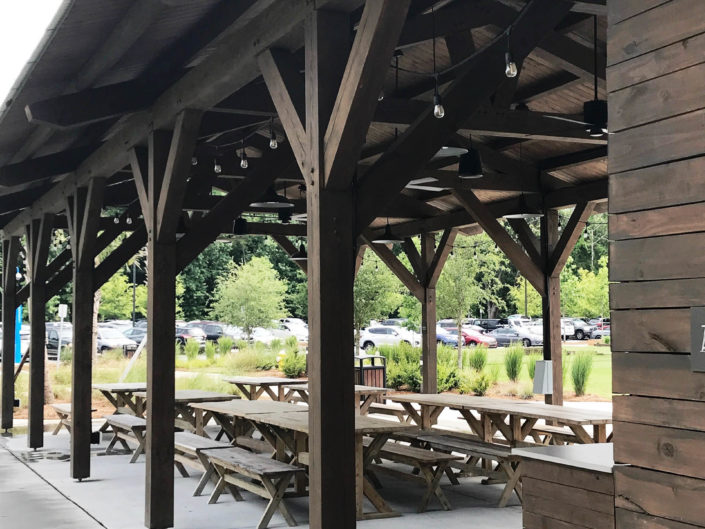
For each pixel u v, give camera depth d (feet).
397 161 13.56
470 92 14.79
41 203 32.83
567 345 100.58
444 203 43.14
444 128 14.33
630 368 8.32
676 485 7.82
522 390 53.36
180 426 32.78
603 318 113.39
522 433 25.79
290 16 13.57
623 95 8.32
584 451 11.82
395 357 60.44
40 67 17.15
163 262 19.76
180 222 30.12
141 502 23.12
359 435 20.33
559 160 33.76
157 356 19.61
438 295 69.82
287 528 19.62
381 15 10.80
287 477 19.93
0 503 23.11
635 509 8.24
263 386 41.78
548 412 23.76
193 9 15.97
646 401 8.14
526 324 115.24
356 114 11.84
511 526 19.56
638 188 8.18
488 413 26.05
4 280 40.50
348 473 12.69
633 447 8.27
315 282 12.70
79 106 18.47
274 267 137.49
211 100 17.34
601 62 23.20
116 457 31.22
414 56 28.99
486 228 33.53
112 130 24.75
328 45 12.78
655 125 7.99
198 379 54.95
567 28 23.44
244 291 89.45
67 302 117.70
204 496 23.41
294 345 80.02
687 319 7.73
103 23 15.20
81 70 18.39
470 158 24.63
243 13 15.58
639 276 8.20
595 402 47.34
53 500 23.48
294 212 43.47
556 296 34.76
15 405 47.16
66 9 13.82
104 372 60.49
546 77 28.45
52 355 84.28
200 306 134.10
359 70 11.46
